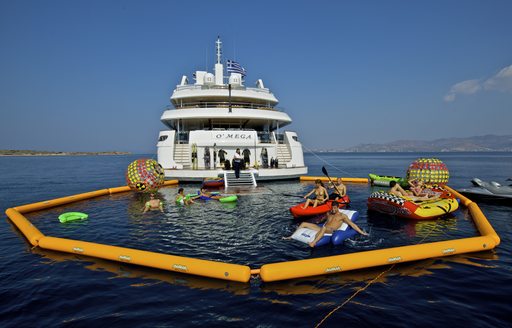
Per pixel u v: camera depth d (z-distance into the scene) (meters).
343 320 4.47
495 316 4.61
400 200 10.78
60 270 6.34
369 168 47.16
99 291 5.43
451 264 6.52
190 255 7.06
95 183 26.78
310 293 5.28
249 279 5.76
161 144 21.66
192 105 25.20
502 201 14.46
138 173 16.86
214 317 4.57
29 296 5.27
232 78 25.14
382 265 6.35
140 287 5.56
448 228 9.46
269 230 9.14
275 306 4.86
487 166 49.31
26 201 16.20
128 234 8.88
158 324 4.41
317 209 10.68
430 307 4.85
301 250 7.33
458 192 15.87
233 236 8.53
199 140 21.31
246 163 22.41
